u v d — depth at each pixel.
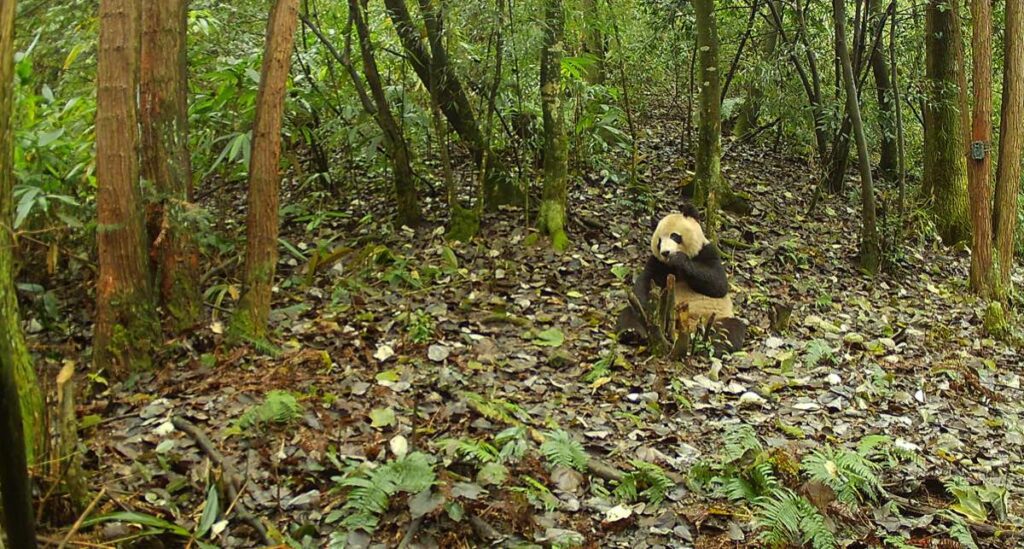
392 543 3.52
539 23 7.40
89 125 5.90
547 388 5.23
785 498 3.86
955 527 3.92
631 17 10.59
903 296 8.52
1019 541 4.08
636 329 6.03
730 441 4.43
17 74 5.12
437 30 7.58
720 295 6.15
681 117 12.80
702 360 5.83
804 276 8.48
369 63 7.59
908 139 12.06
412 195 7.91
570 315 6.45
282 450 3.98
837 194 11.00
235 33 7.43
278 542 3.39
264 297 5.34
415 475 3.69
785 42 10.48
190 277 5.40
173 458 3.91
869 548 3.84
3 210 2.74
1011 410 5.93
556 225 7.73
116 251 4.85
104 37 4.72
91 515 3.39
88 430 4.16
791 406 5.32
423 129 8.62
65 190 5.51
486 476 3.81
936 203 10.96
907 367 6.36
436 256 7.30
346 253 6.91
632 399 5.15
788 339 6.55
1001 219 8.77
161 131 5.24
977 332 7.67
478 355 5.54
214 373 4.89
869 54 10.54
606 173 9.05
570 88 9.09
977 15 8.55
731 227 9.24
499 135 8.91
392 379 4.96
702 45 8.03
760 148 12.27
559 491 3.99
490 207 8.30
